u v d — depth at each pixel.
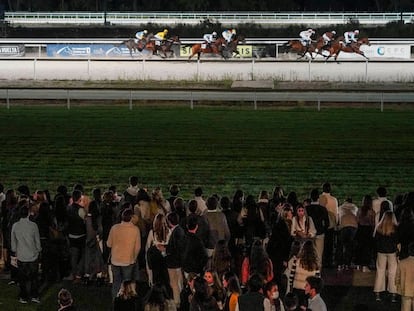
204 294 10.14
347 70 47.19
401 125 30.31
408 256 11.66
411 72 46.66
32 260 12.70
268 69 46.91
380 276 12.93
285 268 12.66
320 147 26.33
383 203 13.76
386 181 22.27
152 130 29.06
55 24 64.06
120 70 46.22
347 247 14.27
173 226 12.12
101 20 64.44
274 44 52.06
